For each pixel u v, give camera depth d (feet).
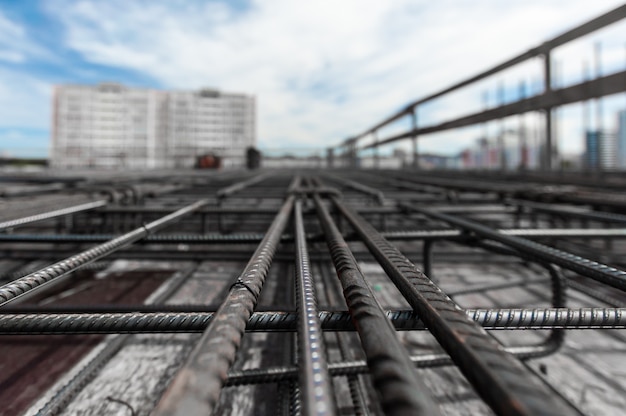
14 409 5.11
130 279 11.05
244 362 6.17
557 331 6.41
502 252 7.09
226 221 18.48
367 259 12.47
